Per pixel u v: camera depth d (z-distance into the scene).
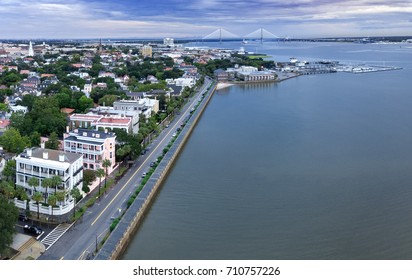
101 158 199.12
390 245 147.50
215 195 189.50
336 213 171.50
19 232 142.88
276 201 182.88
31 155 173.25
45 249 133.38
